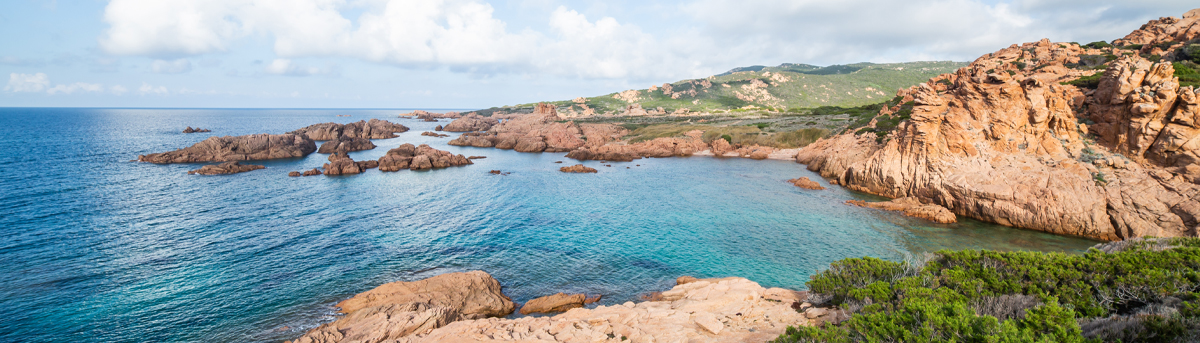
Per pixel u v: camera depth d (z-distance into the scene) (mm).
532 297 31172
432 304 27750
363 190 67312
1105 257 21062
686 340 18922
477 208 56031
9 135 146250
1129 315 15586
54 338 25281
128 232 44281
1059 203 43875
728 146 111312
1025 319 13977
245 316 27984
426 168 89438
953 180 51344
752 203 57844
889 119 86438
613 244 41906
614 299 30500
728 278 29516
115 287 31766
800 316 20922
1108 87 47906
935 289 18641
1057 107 50562
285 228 46406
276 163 96438
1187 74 53125
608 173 84500
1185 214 38812
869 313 16281
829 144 92000
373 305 28109
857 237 43469
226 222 48344
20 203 54781
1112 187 43250
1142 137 44156
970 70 89625
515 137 136875
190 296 30578
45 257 37125
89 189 63906
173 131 183500
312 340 21812
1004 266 21453
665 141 116562
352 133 157250
